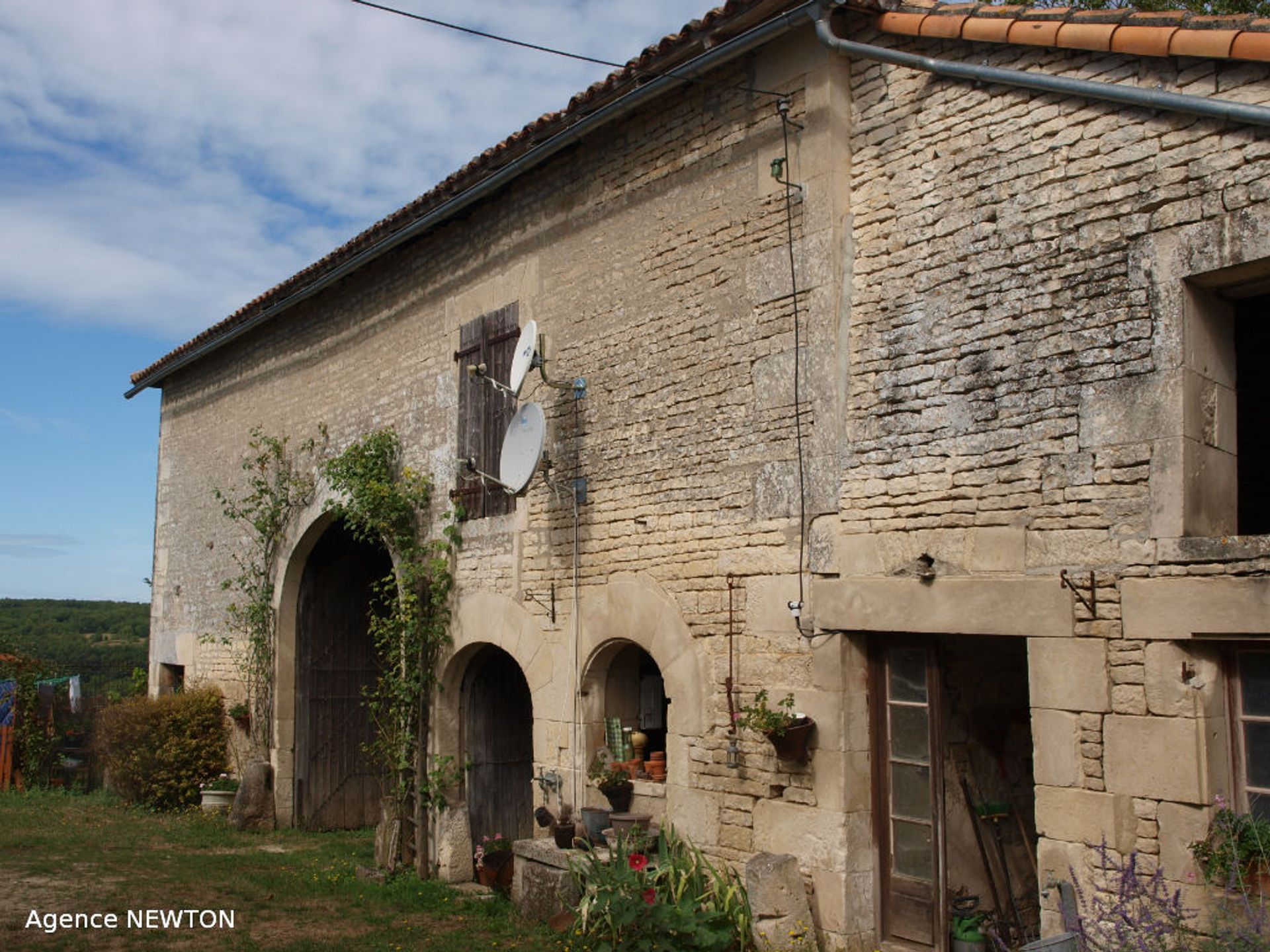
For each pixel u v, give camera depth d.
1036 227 5.04
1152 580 4.44
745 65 6.51
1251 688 4.30
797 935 5.41
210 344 12.80
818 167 5.95
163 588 14.47
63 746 14.28
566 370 7.78
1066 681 4.68
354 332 10.78
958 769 5.85
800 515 5.91
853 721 5.63
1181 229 4.51
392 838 8.88
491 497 8.54
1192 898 4.19
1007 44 5.19
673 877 6.07
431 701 9.01
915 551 5.34
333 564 11.93
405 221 9.08
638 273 7.21
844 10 5.80
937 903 5.35
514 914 7.19
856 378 5.75
